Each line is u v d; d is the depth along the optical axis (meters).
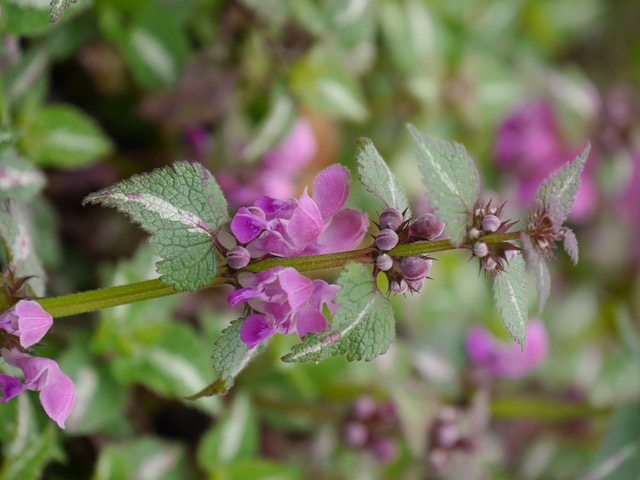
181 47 0.57
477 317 0.67
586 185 0.75
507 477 0.68
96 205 0.58
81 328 0.50
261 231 0.35
